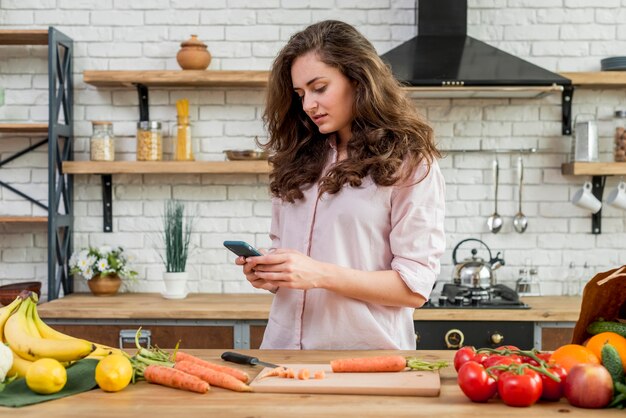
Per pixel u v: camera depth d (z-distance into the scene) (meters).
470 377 1.53
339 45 2.02
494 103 4.02
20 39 3.92
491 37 4.04
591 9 4.03
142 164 3.81
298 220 2.16
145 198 4.09
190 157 3.93
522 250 4.04
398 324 2.13
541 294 4.04
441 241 2.07
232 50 4.07
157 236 4.10
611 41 4.02
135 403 1.56
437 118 4.04
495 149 4.01
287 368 1.81
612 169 3.74
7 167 4.09
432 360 1.91
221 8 4.07
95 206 4.10
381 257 2.09
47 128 3.82
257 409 1.51
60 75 3.93
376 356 1.93
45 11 4.08
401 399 1.58
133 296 3.93
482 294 3.62
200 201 4.10
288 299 2.17
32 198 4.09
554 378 1.52
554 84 3.51
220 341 3.51
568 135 4.01
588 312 1.70
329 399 1.58
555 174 4.03
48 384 1.60
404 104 2.09
